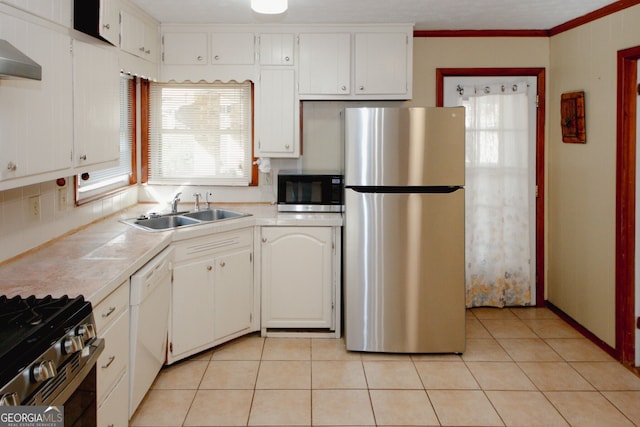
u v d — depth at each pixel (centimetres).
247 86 434
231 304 362
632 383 316
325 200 398
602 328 366
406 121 343
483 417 278
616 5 338
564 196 419
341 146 384
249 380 319
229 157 441
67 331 169
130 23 336
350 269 355
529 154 447
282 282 380
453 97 442
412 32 404
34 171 215
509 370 335
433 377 325
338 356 356
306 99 409
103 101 291
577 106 388
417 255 351
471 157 445
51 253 267
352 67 404
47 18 230
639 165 334
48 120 226
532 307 459
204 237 338
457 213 349
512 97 441
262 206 435
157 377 320
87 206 339
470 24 409
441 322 356
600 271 366
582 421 273
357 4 348
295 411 283
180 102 435
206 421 272
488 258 454
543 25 416
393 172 346
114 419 231
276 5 283
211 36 401
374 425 270
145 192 440
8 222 248
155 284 274
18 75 164
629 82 330
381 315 355
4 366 135
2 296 182
